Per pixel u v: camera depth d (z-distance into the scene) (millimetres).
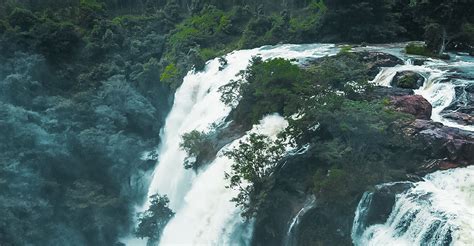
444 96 36281
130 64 63719
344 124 30156
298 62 46531
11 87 53094
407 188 28125
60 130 51125
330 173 29906
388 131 31281
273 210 32125
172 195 44531
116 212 47781
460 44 51719
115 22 71188
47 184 46438
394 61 44844
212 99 48562
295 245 30453
